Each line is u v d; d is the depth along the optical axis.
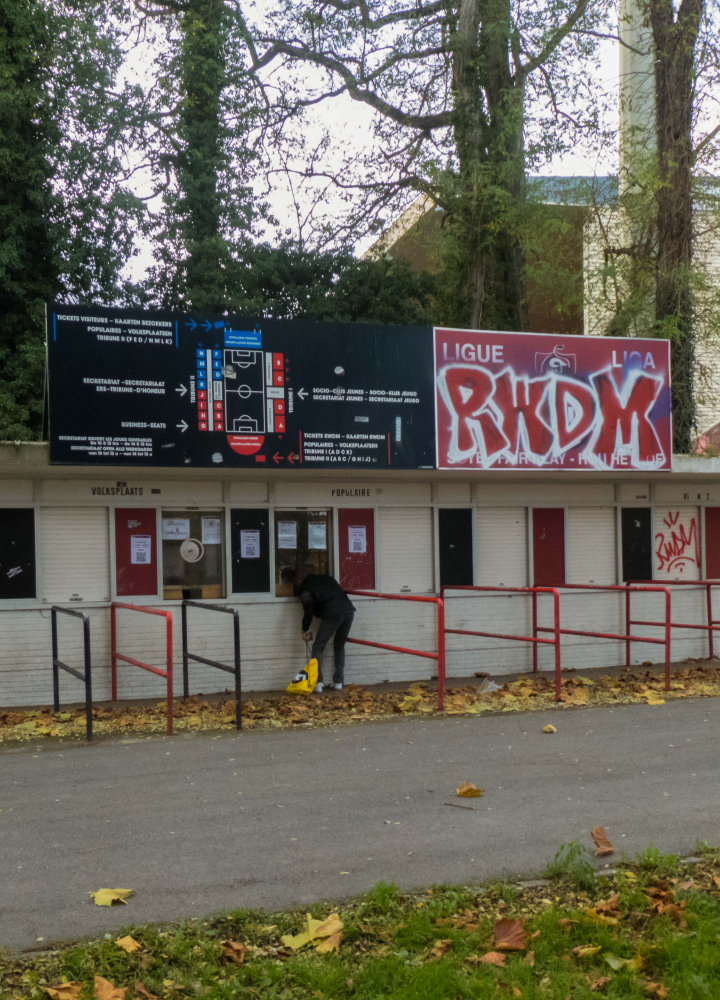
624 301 18.02
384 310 22.72
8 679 9.91
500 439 10.84
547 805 6.07
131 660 9.12
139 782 6.68
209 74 21.66
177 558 10.70
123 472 9.87
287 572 11.18
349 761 7.27
